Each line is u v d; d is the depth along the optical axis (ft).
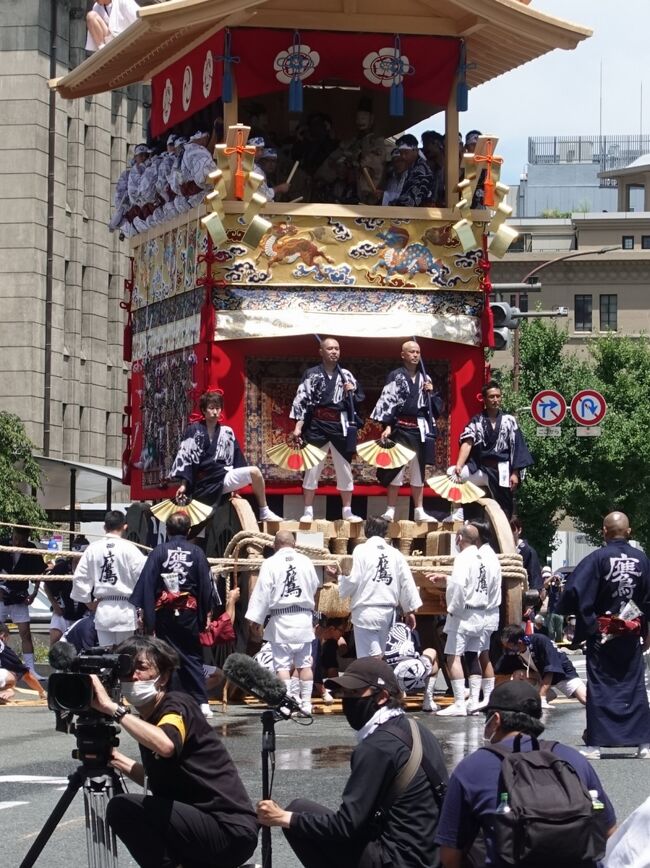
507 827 22.74
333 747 48.08
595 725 46.65
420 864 25.90
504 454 63.82
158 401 69.62
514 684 24.75
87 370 178.29
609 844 24.91
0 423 112.68
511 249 301.84
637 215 290.76
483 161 63.41
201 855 27.81
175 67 69.92
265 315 62.80
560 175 368.27
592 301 286.46
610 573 46.73
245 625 59.52
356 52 64.64
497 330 77.41
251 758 45.73
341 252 63.52
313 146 69.72
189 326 65.46
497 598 57.41
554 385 180.65
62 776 43.09
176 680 51.13
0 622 71.67
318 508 65.57
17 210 168.04
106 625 55.52
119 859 32.68
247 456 63.46
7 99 167.63
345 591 55.62
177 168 65.36
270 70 63.87
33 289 168.35
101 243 179.63
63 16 171.42
